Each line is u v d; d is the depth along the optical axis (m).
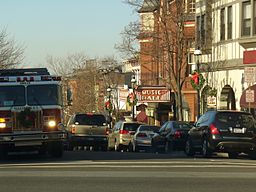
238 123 25.19
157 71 57.59
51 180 15.84
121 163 21.39
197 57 39.75
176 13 46.91
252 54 37.59
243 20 39.88
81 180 15.78
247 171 18.19
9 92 24.48
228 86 42.81
